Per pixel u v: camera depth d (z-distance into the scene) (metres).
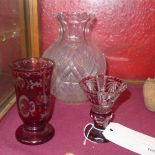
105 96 0.61
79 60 0.79
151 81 0.80
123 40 0.93
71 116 0.74
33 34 0.90
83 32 0.80
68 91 0.79
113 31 0.92
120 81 0.68
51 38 0.95
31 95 0.60
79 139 0.64
